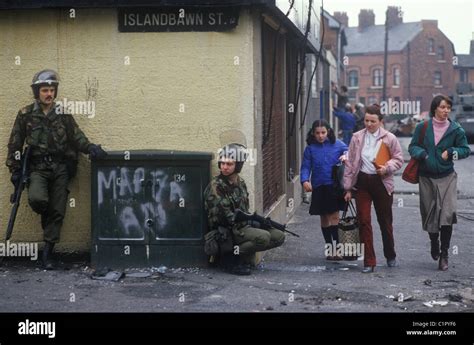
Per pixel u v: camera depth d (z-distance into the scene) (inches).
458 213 569.3
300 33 468.4
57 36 365.1
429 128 363.9
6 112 367.9
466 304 300.7
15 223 368.5
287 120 525.7
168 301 299.3
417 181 370.0
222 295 309.4
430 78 3882.9
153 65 362.0
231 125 359.3
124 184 349.7
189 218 349.1
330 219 391.9
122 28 362.3
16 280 333.4
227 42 357.7
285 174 501.4
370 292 318.0
